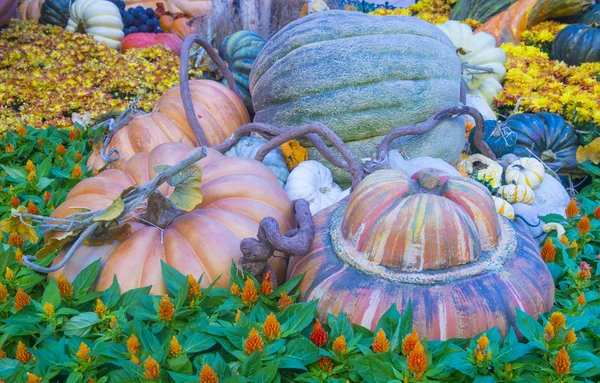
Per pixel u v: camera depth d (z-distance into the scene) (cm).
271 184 203
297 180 248
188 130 273
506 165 301
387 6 601
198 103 278
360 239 170
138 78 382
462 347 157
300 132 233
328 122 262
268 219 174
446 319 157
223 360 151
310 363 155
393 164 253
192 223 188
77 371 154
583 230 208
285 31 278
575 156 322
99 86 378
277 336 157
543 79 373
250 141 263
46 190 253
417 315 158
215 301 172
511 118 337
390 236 164
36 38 434
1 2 448
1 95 347
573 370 151
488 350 151
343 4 579
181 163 176
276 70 271
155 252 183
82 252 185
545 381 152
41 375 153
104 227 183
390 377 146
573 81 382
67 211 196
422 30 272
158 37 498
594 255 205
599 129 337
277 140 237
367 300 163
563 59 451
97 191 203
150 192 179
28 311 173
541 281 170
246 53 350
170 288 171
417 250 162
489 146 309
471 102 343
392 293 161
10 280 187
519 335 163
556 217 220
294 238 177
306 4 479
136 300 172
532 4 471
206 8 595
